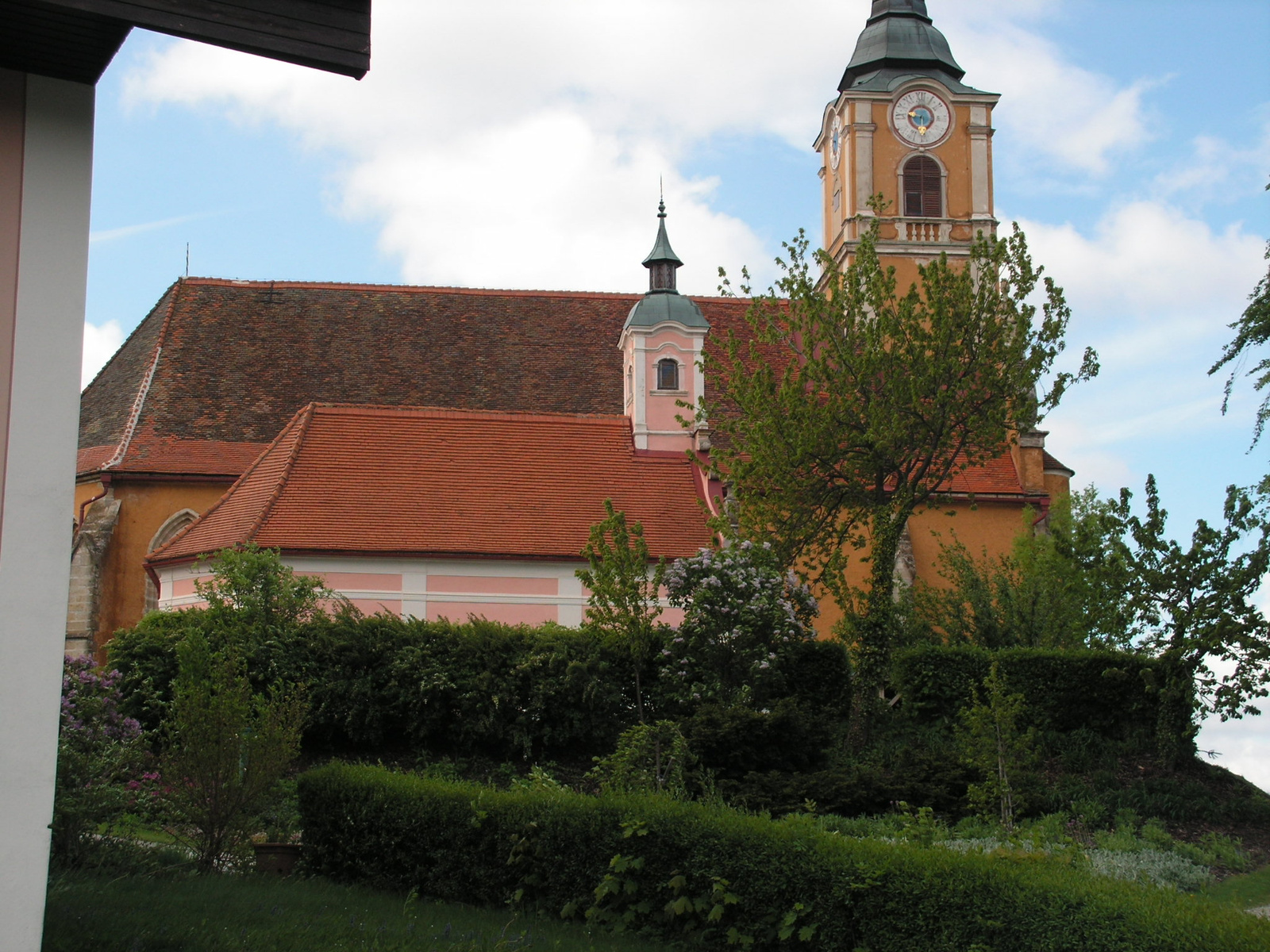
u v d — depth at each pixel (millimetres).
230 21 9273
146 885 12336
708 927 11344
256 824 15477
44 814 8617
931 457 25953
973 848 13117
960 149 45750
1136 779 20344
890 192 45344
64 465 8930
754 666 23359
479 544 30422
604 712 23062
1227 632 20219
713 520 26953
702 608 23984
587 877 12242
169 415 38594
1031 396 25750
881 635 24656
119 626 35875
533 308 45719
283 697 15719
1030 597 29203
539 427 34125
